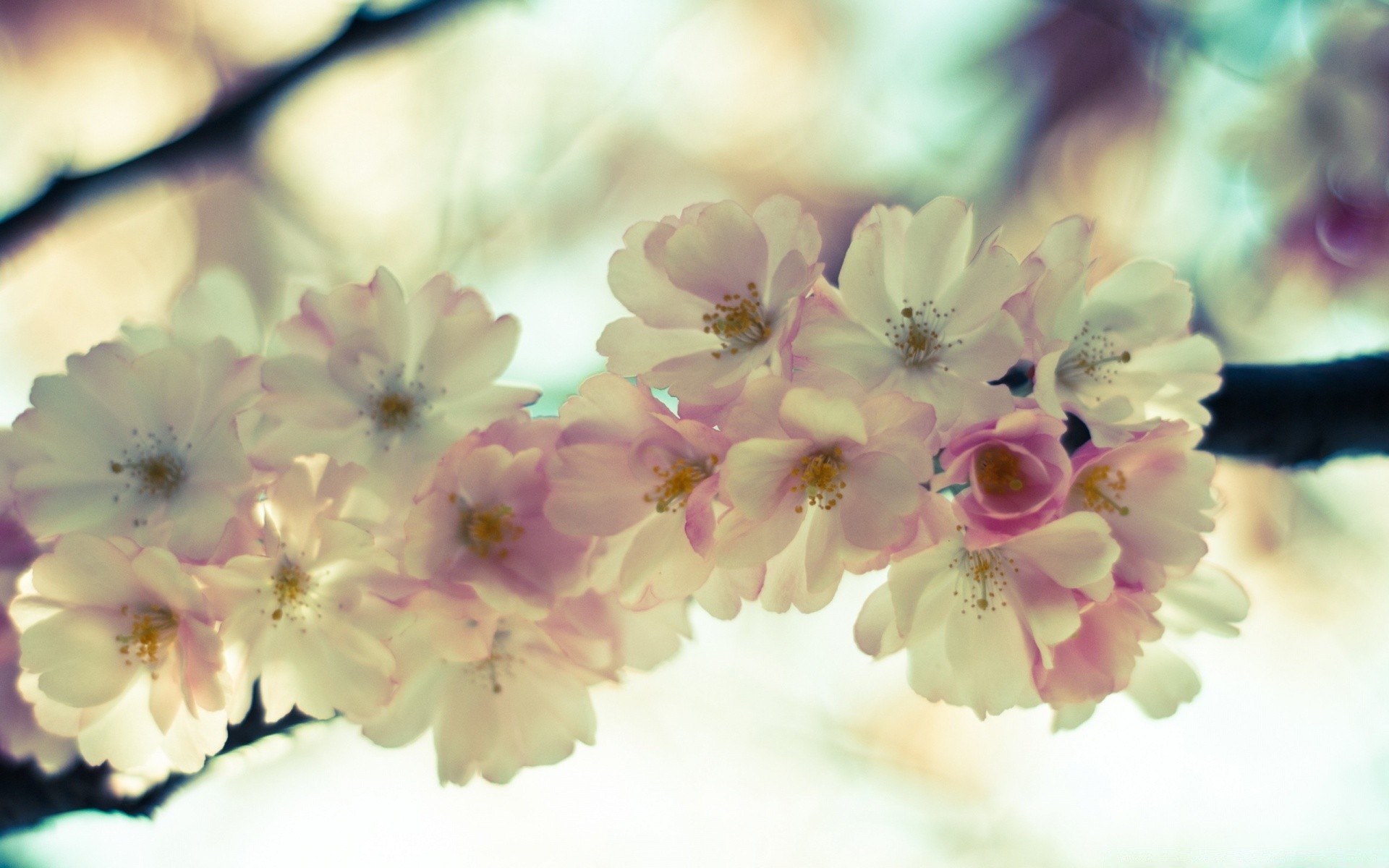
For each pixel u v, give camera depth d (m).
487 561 0.52
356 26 0.62
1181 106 0.93
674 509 0.51
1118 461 0.52
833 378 0.52
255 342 0.55
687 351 0.53
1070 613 0.52
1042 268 0.52
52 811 0.55
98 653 0.52
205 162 0.65
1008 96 1.02
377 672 0.52
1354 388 0.56
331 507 0.52
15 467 0.54
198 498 0.53
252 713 0.55
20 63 0.94
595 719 0.54
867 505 0.51
